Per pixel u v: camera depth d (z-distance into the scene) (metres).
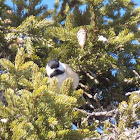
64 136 4.98
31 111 4.75
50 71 8.30
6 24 9.03
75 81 8.67
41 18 8.77
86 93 9.35
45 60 8.66
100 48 8.60
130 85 10.06
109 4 8.56
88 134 5.48
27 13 9.49
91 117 8.66
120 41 8.37
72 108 5.46
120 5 8.59
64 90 5.50
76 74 8.68
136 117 6.43
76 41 8.02
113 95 9.84
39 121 4.87
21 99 4.68
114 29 8.98
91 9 8.08
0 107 4.86
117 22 8.95
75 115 5.70
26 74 5.00
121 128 6.27
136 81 9.67
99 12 8.43
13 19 9.24
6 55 8.92
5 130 4.88
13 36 8.58
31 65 4.98
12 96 4.76
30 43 8.33
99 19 8.62
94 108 9.39
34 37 8.25
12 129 4.84
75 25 8.70
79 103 5.82
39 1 9.38
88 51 8.50
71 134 4.98
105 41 8.45
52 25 8.87
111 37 8.45
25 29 8.20
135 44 9.57
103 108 9.52
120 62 9.12
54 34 8.02
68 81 5.50
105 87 10.07
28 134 4.79
